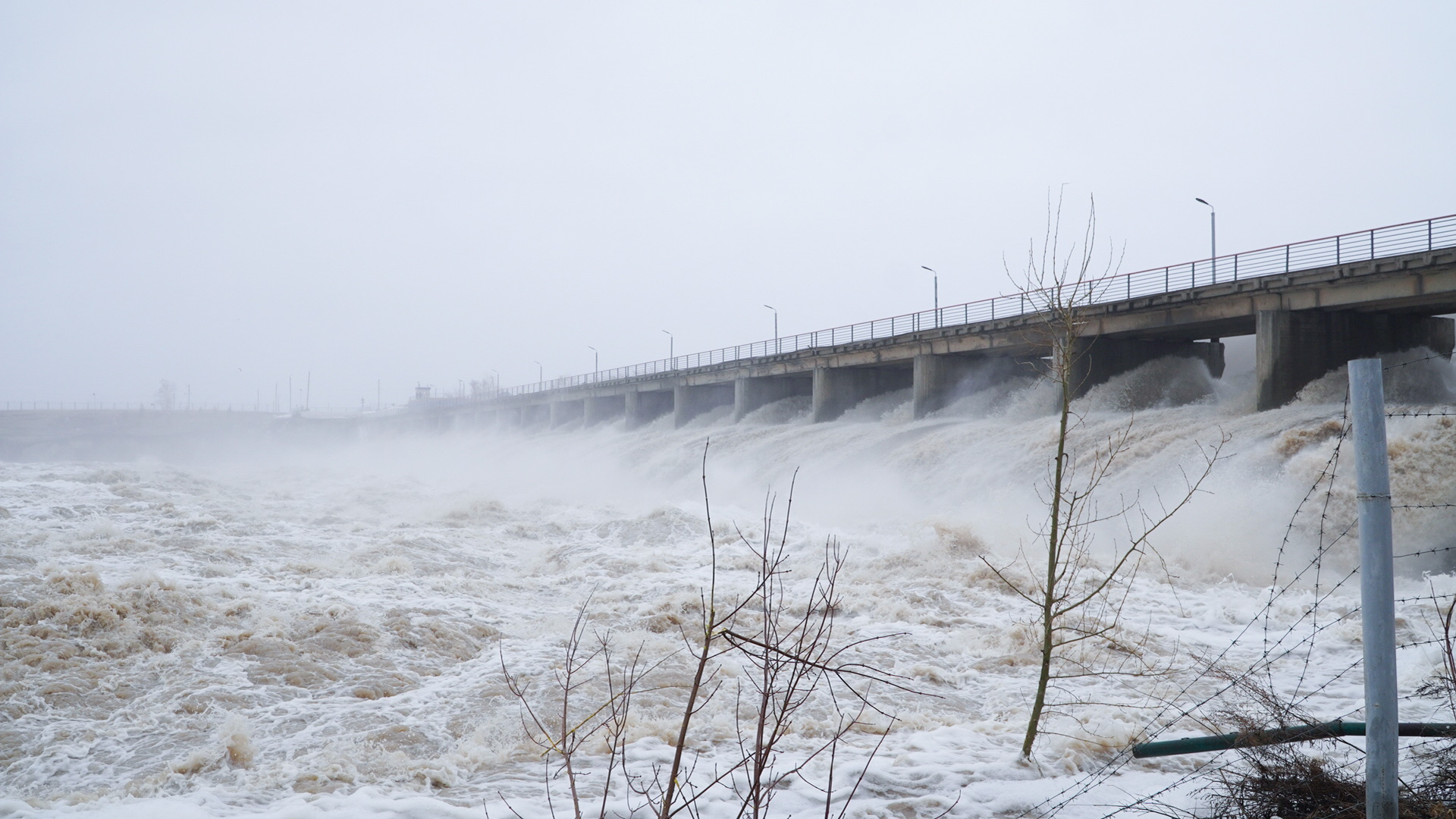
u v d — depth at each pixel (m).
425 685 13.03
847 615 17.56
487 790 8.12
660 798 7.40
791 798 7.44
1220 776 7.51
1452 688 7.42
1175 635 15.70
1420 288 31.45
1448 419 25.42
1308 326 36.25
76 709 11.68
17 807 7.53
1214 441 31.75
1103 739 9.08
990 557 22.08
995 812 7.12
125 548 21.92
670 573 21.83
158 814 7.52
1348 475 24.58
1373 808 4.91
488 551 25.80
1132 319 41.38
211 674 12.96
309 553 23.75
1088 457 35.00
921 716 11.16
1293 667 13.39
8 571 18.48
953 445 42.66
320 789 8.74
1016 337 45.72
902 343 53.09
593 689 12.46
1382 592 4.93
